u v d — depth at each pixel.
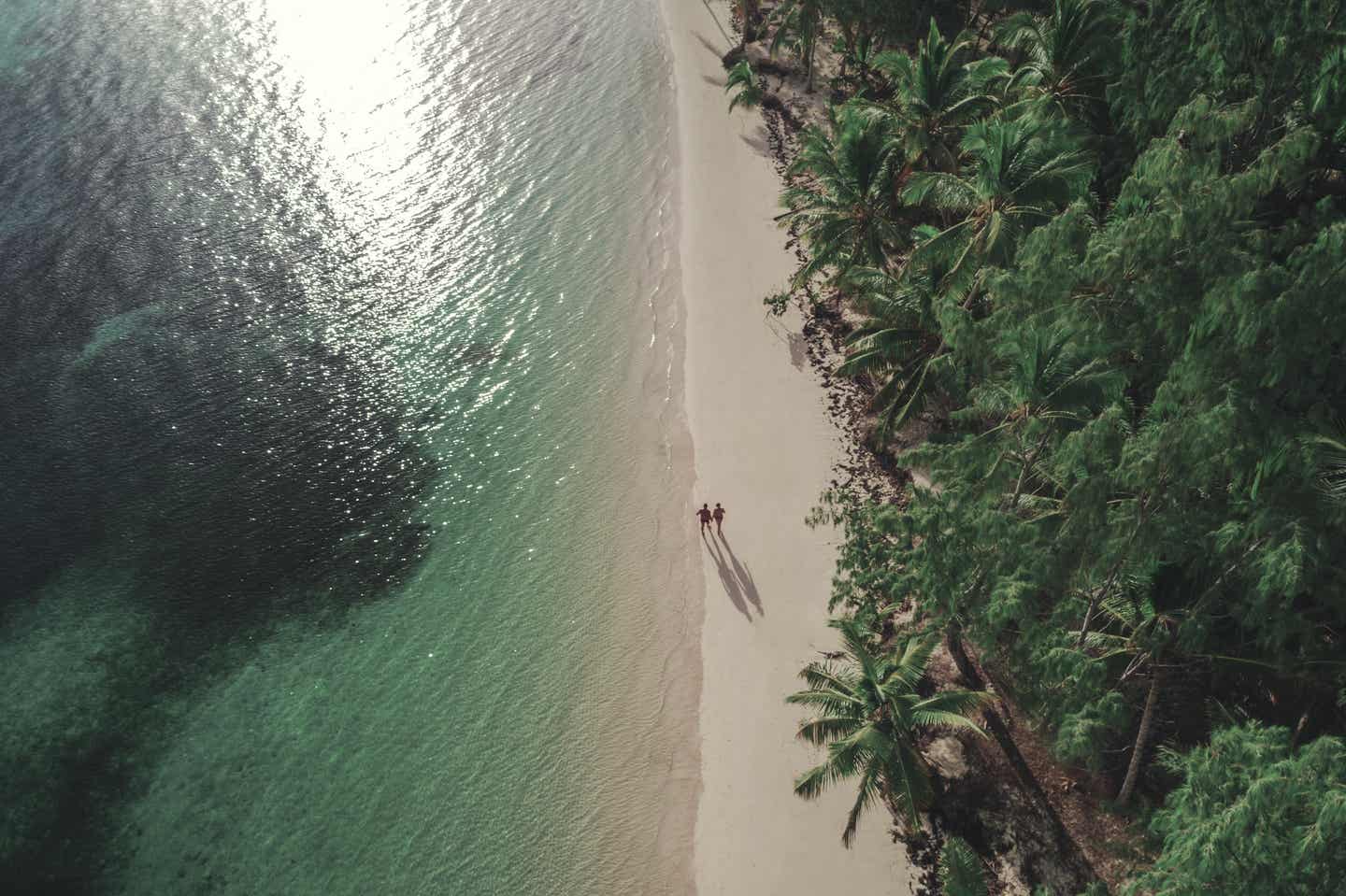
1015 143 32.25
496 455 41.09
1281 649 23.84
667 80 63.91
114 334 48.16
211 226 54.28
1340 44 25.80
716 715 30.97
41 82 67.38
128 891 28.97
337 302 49.28
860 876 26.69
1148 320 24.38
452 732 31.80
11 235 54.41
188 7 74.62
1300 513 21.02
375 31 70.75
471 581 36.47
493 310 48.16
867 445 39.38
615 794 29.52
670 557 36.09
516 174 56.78
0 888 29.34
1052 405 26.55
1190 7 29.92
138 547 38.91
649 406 42.25
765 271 48.59
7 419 44.28
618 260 50.25
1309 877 17.91
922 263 36.50
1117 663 26.31
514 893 27.75
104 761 32.16
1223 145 27.78
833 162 40.84
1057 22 38.41
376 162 58.34
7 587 37.84
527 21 71.12
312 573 37.50
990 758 29.00
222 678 34.25
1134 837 26.72
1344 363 21.88
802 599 33.97
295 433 42.94
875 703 25.80
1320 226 23.98
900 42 62.19
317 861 29.02
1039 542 25.69
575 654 33.53
